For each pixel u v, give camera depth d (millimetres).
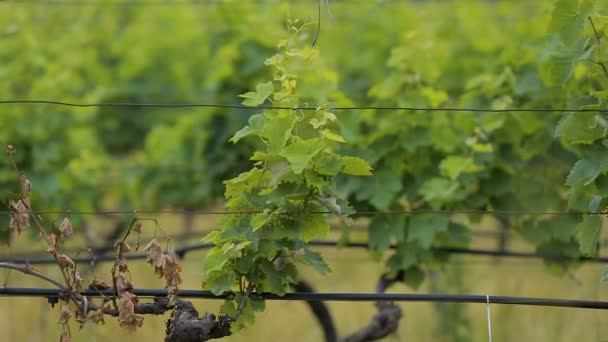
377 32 12164
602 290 11391
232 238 5816
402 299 5938
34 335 10305
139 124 13602
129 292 5809
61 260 5863
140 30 13719
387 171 7965
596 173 5883
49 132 10930
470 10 12117
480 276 11695
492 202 8266
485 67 9672
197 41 13305
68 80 11578
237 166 11055
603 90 6242
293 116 5766
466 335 10117
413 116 7996
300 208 5809
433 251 8109
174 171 11961
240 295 5910
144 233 11984
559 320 10875
